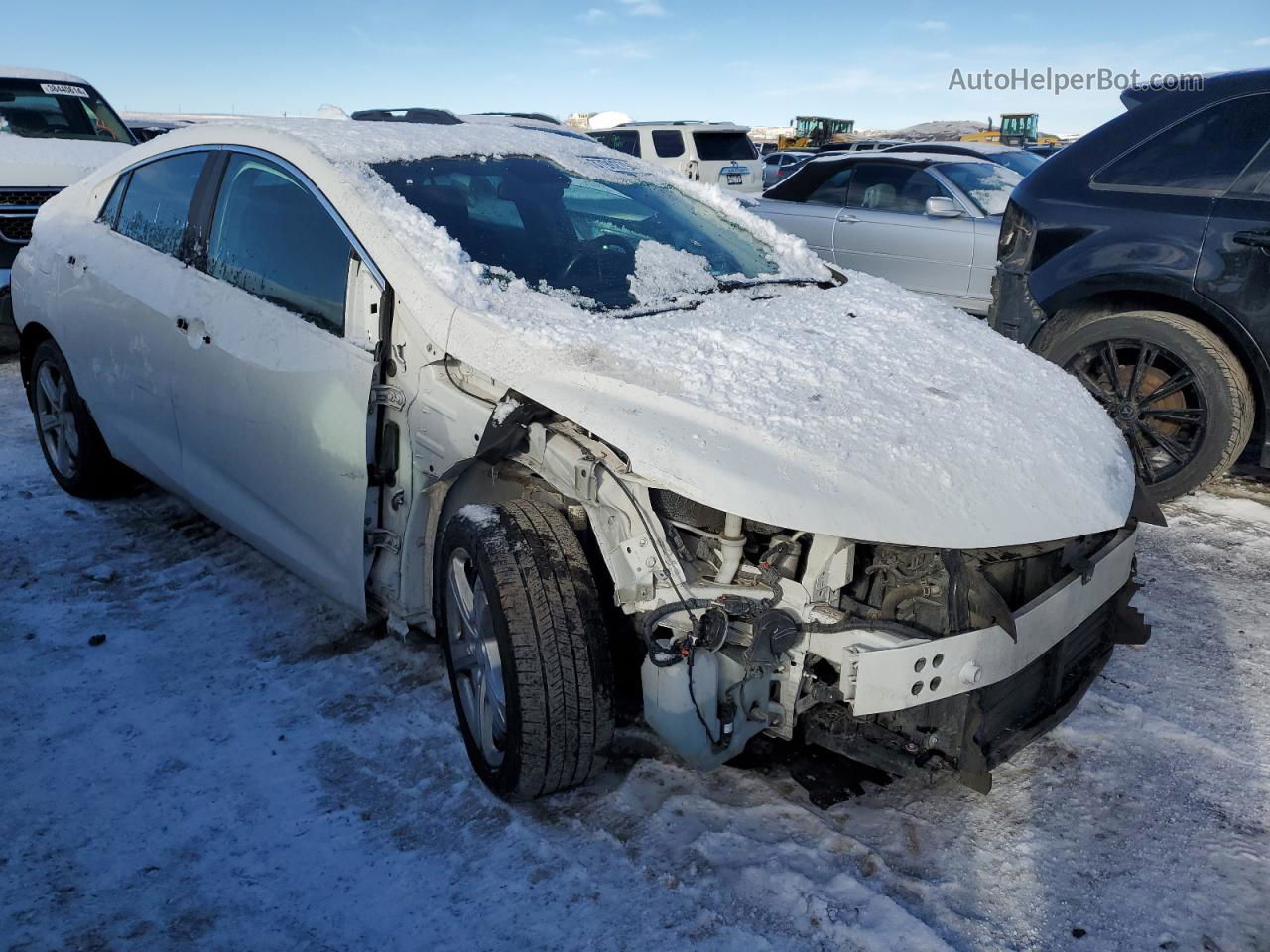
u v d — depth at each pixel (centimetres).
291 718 304
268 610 371
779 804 262
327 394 305
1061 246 512
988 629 232
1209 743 293
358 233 307
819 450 239
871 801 266
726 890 231
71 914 226
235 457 354
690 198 410
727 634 234
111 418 426
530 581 244
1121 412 499
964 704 235
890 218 859
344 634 353
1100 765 283
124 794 268
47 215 470
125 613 369
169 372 377
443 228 311
